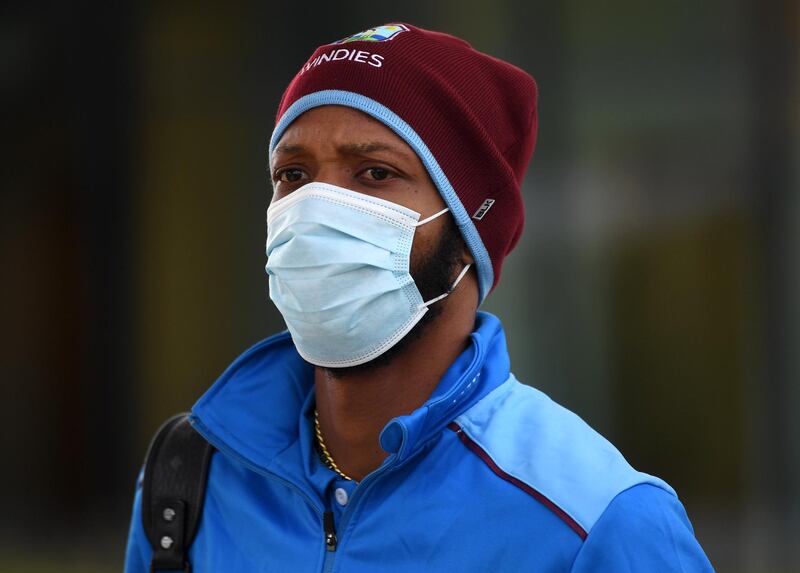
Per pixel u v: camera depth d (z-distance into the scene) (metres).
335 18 14.87
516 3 14.73
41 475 15.82
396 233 4.53
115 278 15.71
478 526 4.27
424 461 4.45
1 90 15.63
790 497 14.98
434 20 14.68
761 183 14.88
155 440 5.08
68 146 15.66
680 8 14.88
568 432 4.48
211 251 15.46
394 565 4.36
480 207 4.70
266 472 4.74
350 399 4.66
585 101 14.91
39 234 15.82
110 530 15.61
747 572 14.99
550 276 14.95
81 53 15.52
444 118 4.58
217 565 4.75
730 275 14.95
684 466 15.05
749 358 14.98
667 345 14.98
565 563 4.14
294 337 4.70
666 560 4.16
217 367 15.49
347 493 4.59
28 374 15.90
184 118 15.45
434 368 4.69
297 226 4.55
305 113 4.62
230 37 15.24
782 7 14.73
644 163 14.95
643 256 14.98
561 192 14.98
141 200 15.61
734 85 14.87
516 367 14.95
